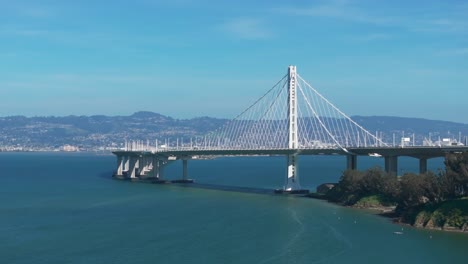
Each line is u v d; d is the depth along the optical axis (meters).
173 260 141.88
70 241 163.75
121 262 140.12
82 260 142.12
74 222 196.12
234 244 159.38
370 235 171.50
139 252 150.00
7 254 148.38
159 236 170.25
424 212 190.00
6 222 196.38
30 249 153.88
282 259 143.12
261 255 147.00
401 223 192.50
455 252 150.75
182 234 173.25
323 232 176.12
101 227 185.75
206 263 139.25
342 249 153.62
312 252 150.50
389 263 140.38
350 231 177.75
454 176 195.50
